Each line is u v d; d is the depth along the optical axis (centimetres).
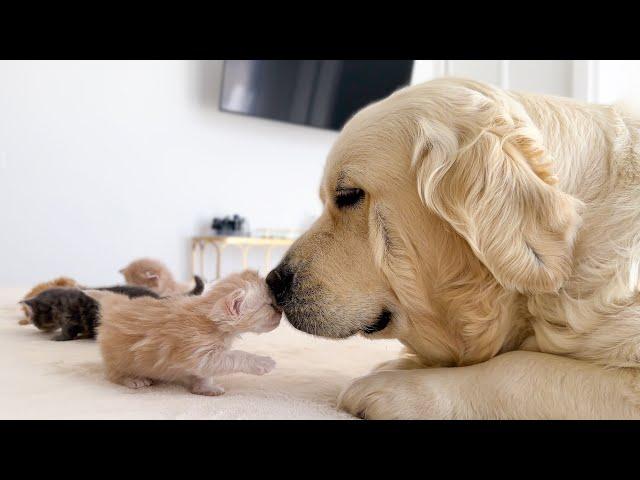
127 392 49
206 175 260
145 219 244
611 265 44
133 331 50
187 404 45
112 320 52
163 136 248
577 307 44
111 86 235
